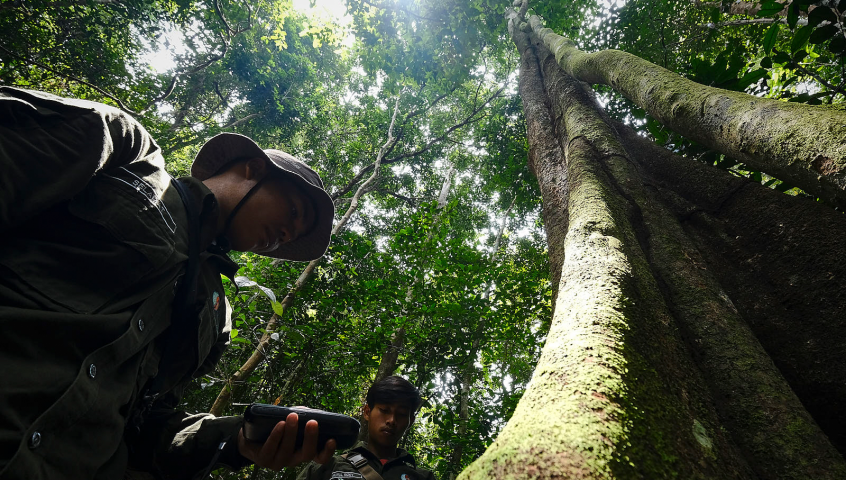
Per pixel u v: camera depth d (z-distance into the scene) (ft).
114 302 2.84
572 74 11.25
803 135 3.96
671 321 3.54
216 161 4.80
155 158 3.54
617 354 2.54
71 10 29.12
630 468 1.77
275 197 4.39
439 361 18.08
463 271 18.29
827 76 13.56
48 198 2.43
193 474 4.13
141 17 33.14
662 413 2.26
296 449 3.68
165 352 3.48
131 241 2.90
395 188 40.42
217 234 4.28
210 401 17.92
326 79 49.37
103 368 2.69
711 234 5.98
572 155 7.87
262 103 46.57
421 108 36.04
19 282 2.37
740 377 3.28
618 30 24.44
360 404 24.21
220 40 41.96
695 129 5.87
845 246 4.52
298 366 17.63
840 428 3.45
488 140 31.19
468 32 28.89
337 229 24.67
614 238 4.42
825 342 3.96
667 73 7.14
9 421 2.05
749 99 5.12
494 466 1.88
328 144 39.32
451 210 20.27
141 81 36.42
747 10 12.60
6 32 26.14
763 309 4.61
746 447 2.80
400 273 19.45
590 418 1.99
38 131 2.46
